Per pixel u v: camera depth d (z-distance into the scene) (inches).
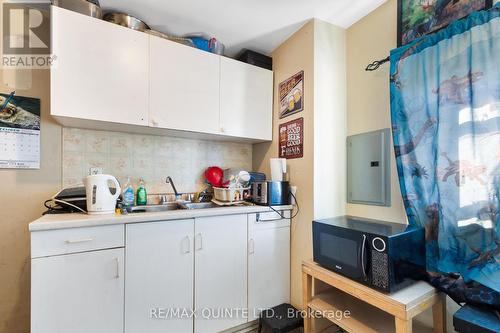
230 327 64.3
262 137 83.5
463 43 45.9
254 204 75.3
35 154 61.5
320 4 64.1
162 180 79.2
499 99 41.7
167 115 65.8
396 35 61.4
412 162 54.7
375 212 66.0
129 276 51.8
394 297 43.4
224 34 76.9
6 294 58.3
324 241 57.7
